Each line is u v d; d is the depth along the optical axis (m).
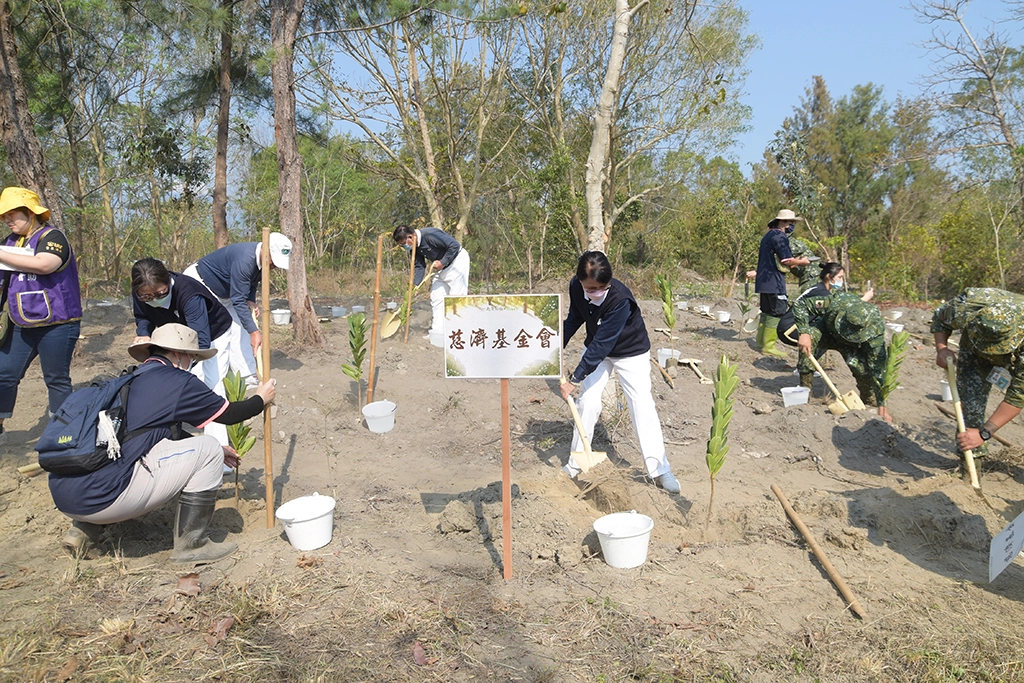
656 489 4.70
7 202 4.87
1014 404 4.54
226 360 5.31
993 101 19.30
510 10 9.94
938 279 19.16
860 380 7.03
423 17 9.97
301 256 8.47
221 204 11.78
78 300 5.24
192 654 2.95
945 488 4.65
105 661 2.88
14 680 2.74
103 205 16.80
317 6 10.57
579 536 4.05
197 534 3.77
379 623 3.22
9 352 5.13
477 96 21.61
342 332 9.66
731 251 20.73
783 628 3.30
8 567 3.68
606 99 7.98
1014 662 3.04
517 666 2.96
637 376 4.94
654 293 17.55
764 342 9.13
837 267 7.01
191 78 12.73
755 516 4.43
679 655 3.06
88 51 13.21
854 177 36.00
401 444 6.06
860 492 4.84
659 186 22.58
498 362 3.54
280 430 6.14
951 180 20.78
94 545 3.87
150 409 3.59
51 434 3.48
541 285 16.31
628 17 7.99
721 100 13.80
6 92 6.76
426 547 4.03
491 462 5.68
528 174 21.67
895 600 3.55
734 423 6.71
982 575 3.88
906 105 31.80
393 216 26.53
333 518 4.39
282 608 3.30
